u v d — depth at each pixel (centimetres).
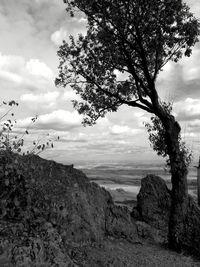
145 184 1728
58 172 1123
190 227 1309
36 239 686
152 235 1413
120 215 1310
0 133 755
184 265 1106
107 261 950
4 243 632
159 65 1453
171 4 1271
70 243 923
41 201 830
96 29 1441
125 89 1536
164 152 1625
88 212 1123
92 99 1569
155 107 1390
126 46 1430
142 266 995
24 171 786
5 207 726
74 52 1480
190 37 1322
